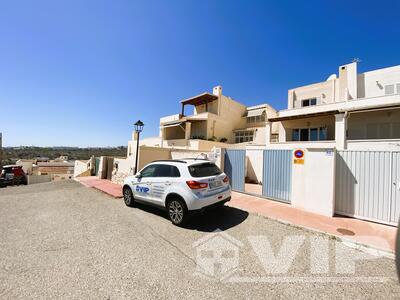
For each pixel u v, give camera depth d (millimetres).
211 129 23125
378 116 12961
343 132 12156
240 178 9445
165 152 13031
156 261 3604
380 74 14930
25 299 2619
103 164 15672
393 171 5453
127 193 7457
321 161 6379
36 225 5426
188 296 2703
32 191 10781
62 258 3682
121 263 3527
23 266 3404
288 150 7719
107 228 5207
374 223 5555
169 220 5852
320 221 5645
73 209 7039
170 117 27219
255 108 27609
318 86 17672
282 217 5949
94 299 2629
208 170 5875
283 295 2746
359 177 5945
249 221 5719
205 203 5230
